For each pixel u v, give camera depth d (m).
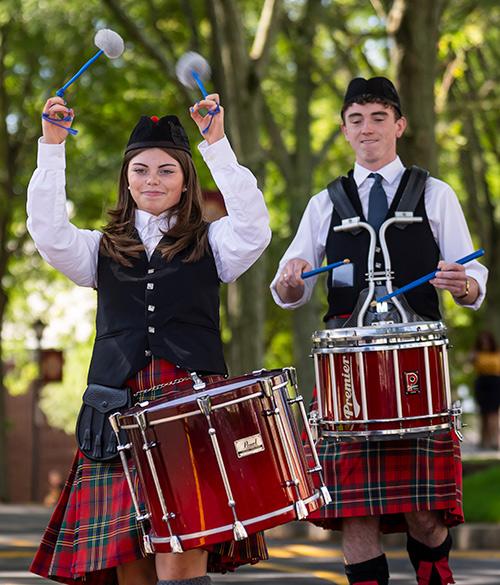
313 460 7.39
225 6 24.56
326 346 8.48
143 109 34.16
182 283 7.77
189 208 7.92
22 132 36.34
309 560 15.14
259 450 6.98
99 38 7.66
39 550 7.79
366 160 9.35
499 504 17.55
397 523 9.48
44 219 7.74
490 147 38.84
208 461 6.95
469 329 50.88
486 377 35.69
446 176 41.31
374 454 8.91
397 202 9.28
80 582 7.76
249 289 26.59
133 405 7.64
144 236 7.91
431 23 19.33
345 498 8.93
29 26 30.98
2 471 39.47
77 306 52.81
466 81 33.41
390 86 9.35
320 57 33.44
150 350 7.68
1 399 39.75
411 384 8.32
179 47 32.19
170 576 7.37
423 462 8.91
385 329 8.33
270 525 6.97
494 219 39.31
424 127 19.28
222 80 26.16
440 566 9.24
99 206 36.94
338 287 9.30
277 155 30.45
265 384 6.99
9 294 43.06
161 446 6.98
